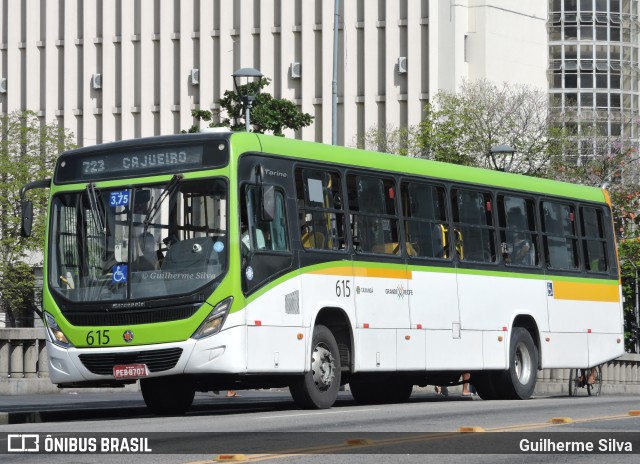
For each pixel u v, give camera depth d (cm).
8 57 8969
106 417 2391
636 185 6638
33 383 3145
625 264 6250
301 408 2275
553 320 2906
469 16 8525
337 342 2330
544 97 7531
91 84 8775
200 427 1802
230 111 5341
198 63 8631
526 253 2842
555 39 9581
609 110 9594
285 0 8481
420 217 2536
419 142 7069
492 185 2759
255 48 8569
